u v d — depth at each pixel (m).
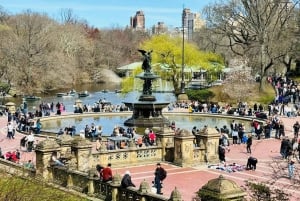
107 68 168.62
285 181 27.16
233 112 64.88
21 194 17.17
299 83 86.19
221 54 112.12
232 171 32.78
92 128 46.69
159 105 52.03
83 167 31.08
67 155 30.84
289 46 84.19
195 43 127.50
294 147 37.50
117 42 185.62
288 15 79.62
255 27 79.06
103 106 69.62
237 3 83.81
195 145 36.06
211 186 17.25
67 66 142.12
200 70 96.50
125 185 23.33
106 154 33.22
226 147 41.28
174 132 36.62
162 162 35.69
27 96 106.19
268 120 53.88
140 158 35.06
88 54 160.12
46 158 27.67
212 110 66.88
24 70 115.31
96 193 24.73
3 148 43.34
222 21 85.25
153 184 27.38
